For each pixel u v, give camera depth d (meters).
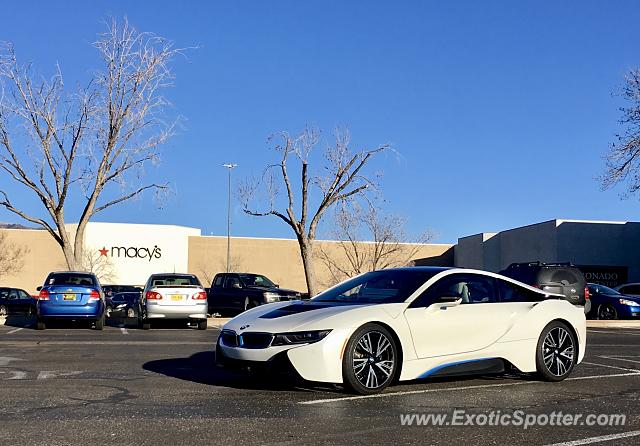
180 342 14.36
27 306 34.16
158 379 8.94
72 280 18.66
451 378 9.29
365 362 7.80
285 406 7.23
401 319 8.02
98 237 50.91
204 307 19.14
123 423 6.42
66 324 21.19
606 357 12.12
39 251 50.16
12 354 11.77
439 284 8.55
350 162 29.44
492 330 8.64
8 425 6.31
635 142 30.78
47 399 7.52
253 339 7.78
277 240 54.38
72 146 25.92
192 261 53.09
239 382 8.70
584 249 40.03
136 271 51.66
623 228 40.69
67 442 5.74
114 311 31.86
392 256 50.75
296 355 7.50
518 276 20.12
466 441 5.94
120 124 26.34
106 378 9.01
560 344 9.17
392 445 5.77
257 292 23.06
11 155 25.27
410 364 8.05
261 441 5.82
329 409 7.09
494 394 8.08
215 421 6.53
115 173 26.61
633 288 29.78
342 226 47.03
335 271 50.78
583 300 19.88
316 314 7.88
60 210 26.25
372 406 7.26
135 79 26.34
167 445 5.67
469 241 50.84
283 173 29.42
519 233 44.03
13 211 25.77
